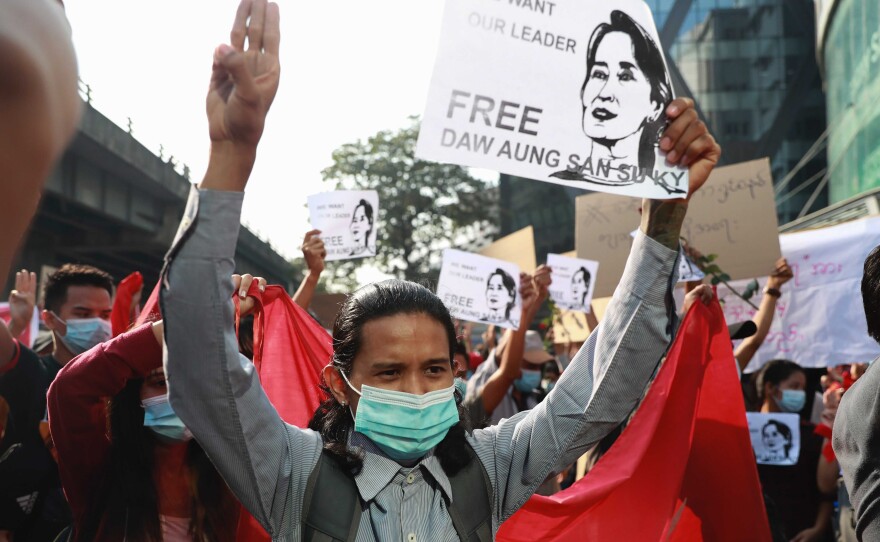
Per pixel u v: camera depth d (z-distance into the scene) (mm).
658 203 1852
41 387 3184
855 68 26281
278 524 1623
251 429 1563
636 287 1816
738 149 46000
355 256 5816
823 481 4754
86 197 25219
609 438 4156
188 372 1508
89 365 2211
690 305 2639
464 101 1659
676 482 2430
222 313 1485
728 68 46219
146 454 2299
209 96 1419
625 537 2393
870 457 1986
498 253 7180
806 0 45594
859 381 2096
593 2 1796
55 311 3664
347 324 1729
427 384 1700
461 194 39125
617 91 1797
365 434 1677
